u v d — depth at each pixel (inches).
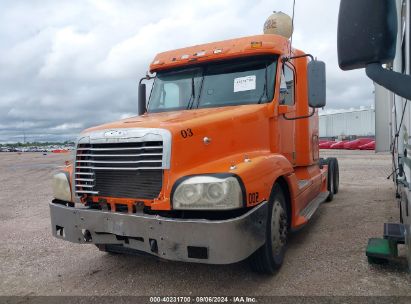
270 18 241.6
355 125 2094.0
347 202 320.2
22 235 251.1
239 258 126.8
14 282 168.2
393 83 61.1
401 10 92.4
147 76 229.6
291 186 175.9
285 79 200.4
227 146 155.6
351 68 66.7
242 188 130.5
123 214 139.3
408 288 143.3
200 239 125.4
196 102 201.0
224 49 199.5
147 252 136.6
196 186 129.6
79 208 155.7
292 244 205.0
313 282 152.3
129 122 161.6
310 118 249.9
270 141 184.2
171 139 137.9
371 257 163.9
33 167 956.0
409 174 110.6
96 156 153.6
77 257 200.7
